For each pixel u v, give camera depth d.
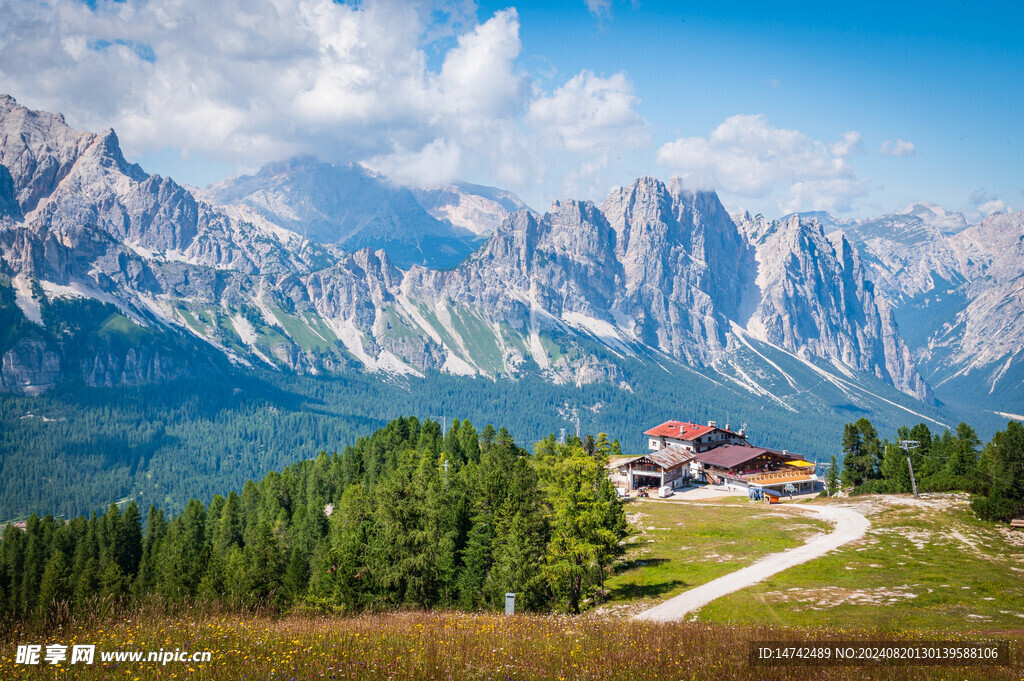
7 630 26.78
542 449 108.06
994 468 111.00
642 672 28.61
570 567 71.31
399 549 74.62
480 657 28.91
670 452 168.00
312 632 30.59
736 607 63.38
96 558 161.38
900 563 80.31
